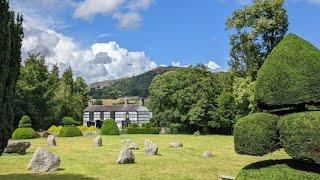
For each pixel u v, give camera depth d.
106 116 124.19
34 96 69.75
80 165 21.98
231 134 66.75
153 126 70.50
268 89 11.56
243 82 50.88
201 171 20.09
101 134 56.44
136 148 32.16
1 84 14.45
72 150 31.02
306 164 11.24
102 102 149.25
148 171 19.91
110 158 25.38
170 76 71.69
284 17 49.03
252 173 11.33
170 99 70.69
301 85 11.23
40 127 71.19
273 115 11.51
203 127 69.56
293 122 10.67
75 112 91.44
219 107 66.06
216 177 18.34
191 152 30.08
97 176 18.38
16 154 27.09
